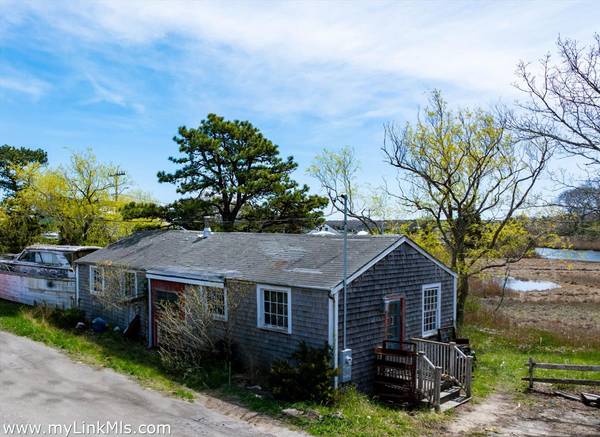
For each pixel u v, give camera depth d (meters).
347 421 10.93
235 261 16.62
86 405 10.99
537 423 12.34
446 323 17.98
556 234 23.36
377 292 14.51
